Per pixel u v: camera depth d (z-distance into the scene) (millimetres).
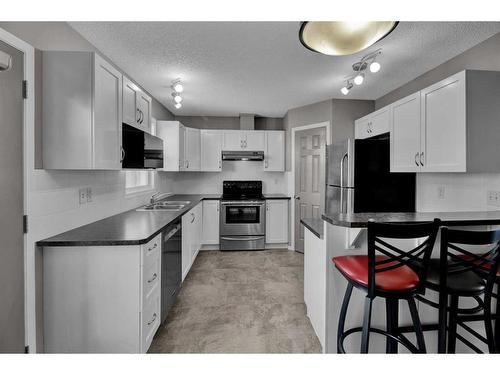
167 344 1955
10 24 1402
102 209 2324
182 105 4199
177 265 2520
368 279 1242
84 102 1626
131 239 1634
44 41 1651
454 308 1412
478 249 1645
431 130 2174
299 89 3408
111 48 2299
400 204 2928
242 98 3793
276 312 2402
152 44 2234
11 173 1386
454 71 2486
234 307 2492
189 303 2570
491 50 2113
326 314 1680
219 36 2105
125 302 1641
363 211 2883
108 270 1634
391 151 2752
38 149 1574
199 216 4090
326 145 3578
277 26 1972
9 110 1372
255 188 4992
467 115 1837
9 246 1380
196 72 2850
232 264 3715
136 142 2277
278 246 4559
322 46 1239
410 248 1631
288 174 4547
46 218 1640
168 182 4527
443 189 2586
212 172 4980
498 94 1870
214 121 4922
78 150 1631
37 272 1565
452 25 1948
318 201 4043
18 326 1445
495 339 1584
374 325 1676
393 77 2996
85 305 1632
